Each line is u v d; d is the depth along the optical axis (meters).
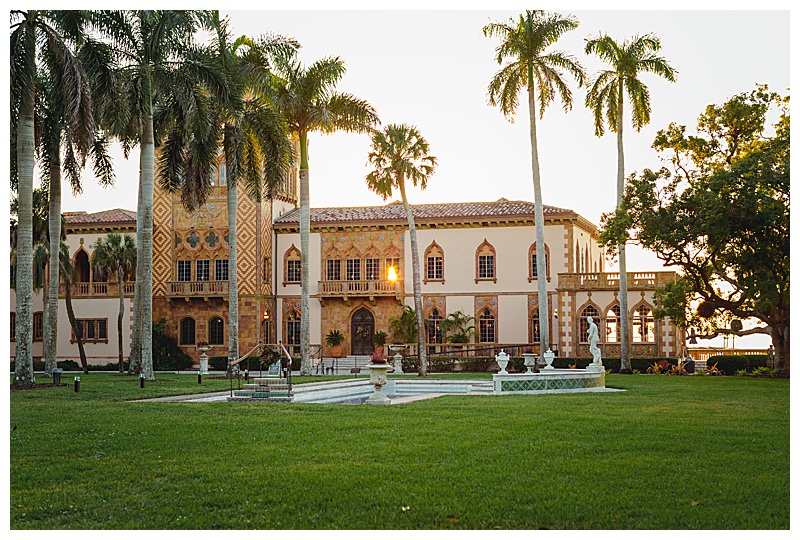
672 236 36.56
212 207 56.66
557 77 42.75
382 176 45.00
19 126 27.36
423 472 12.38
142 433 16.09
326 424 17.61
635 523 9.71
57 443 14.87
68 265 46.47
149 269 32.91
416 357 50.78
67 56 26.69
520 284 55.03
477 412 20.30
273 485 11.61
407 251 56.62
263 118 37.56
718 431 16.48
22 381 27.42
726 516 9.97
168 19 31.80
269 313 56.66
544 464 12.96
